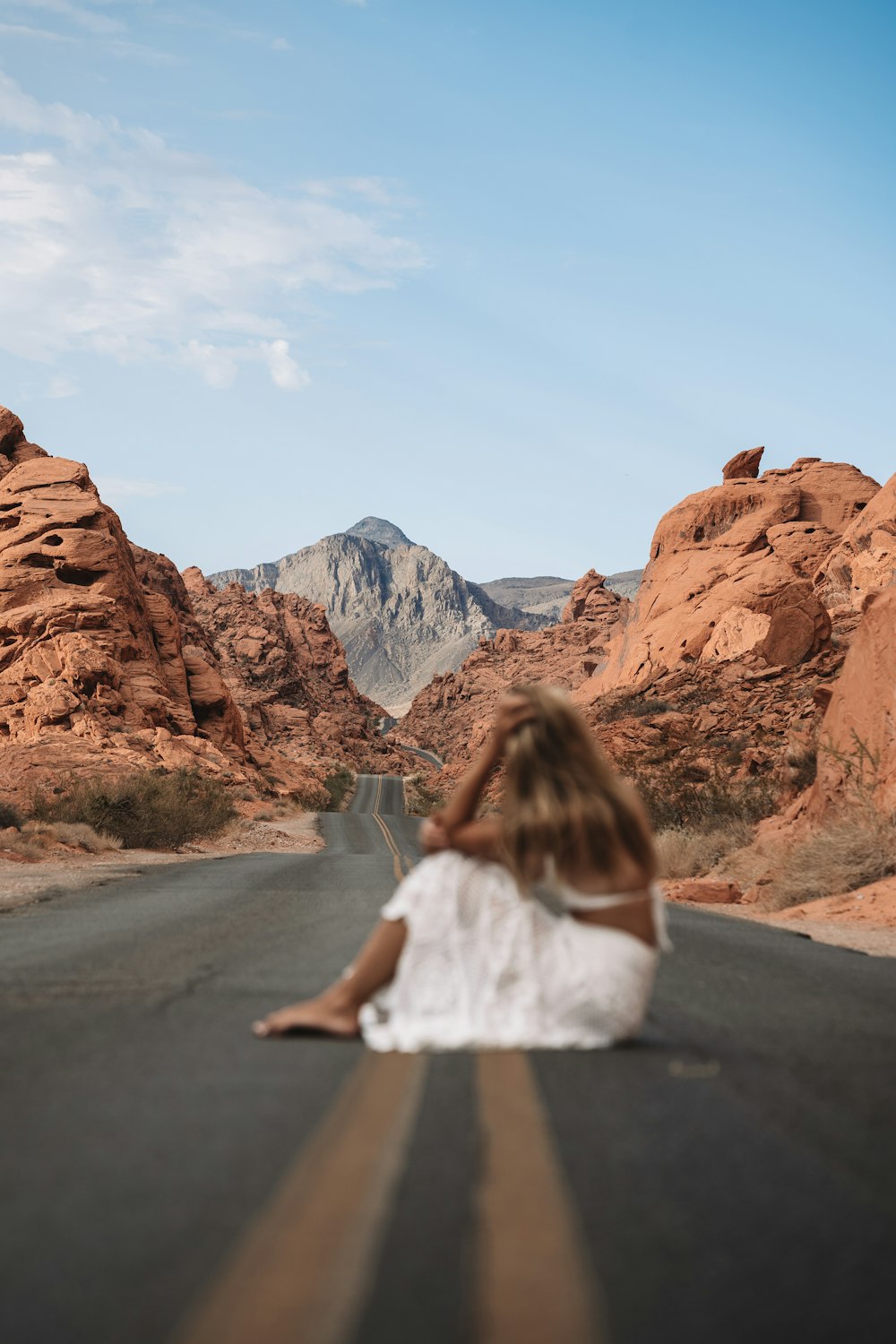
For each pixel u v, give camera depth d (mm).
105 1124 3432
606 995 4605
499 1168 3016
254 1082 3947
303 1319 2066
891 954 10281
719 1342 2031
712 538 133625
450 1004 4605
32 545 79125
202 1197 2766
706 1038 5043
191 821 39469
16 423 107438
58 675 71812
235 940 9016
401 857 28031
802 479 134125
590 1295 2211
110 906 12664
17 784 52500
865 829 16516
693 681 68125
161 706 76250
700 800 28984
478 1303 2152
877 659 19547
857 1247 2529
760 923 13250
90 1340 1980
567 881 4656
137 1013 5422
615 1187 2904
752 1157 3211
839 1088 4109
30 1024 5117
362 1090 3834
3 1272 2303
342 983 4836
